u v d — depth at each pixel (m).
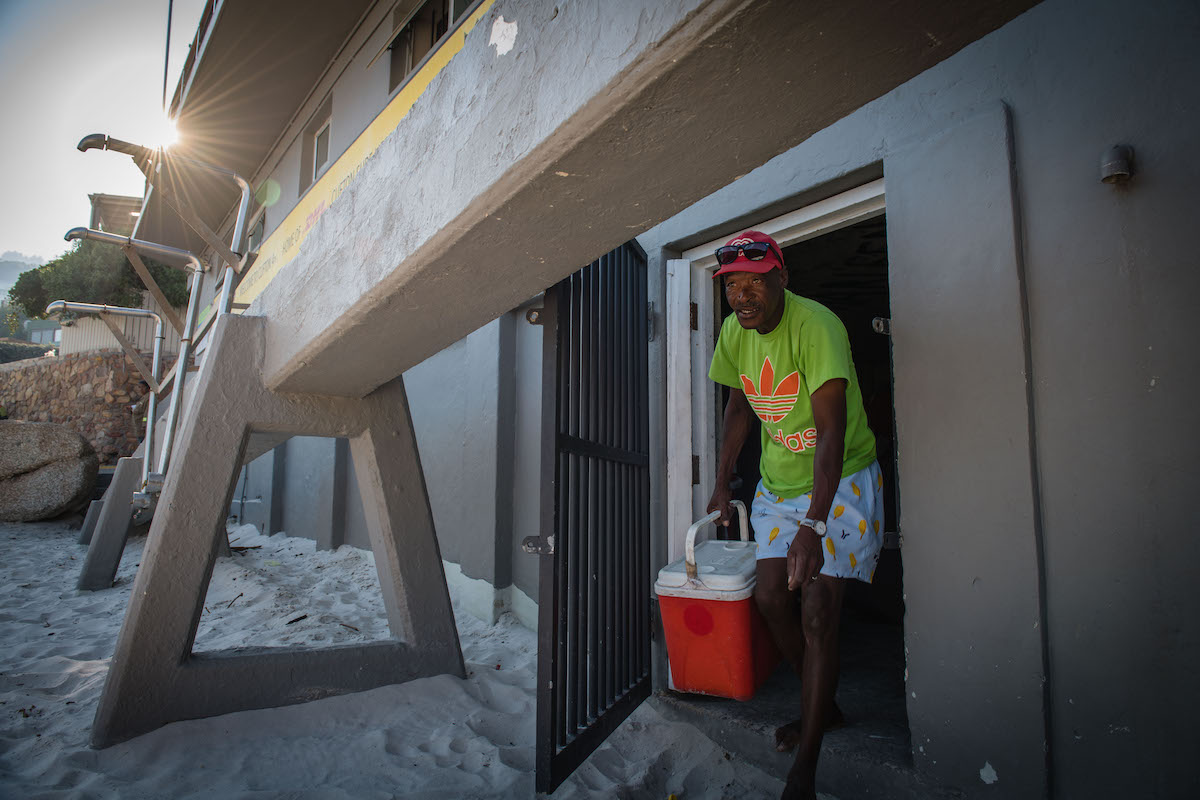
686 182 1.51
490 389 4.59
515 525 4.43
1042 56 1.96
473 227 1.64
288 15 6.42
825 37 1.11
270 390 2.92
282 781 2.20
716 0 1.05
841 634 3.73
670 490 3.04
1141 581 1.70
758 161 1.46
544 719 2.03
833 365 2.06
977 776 1.94
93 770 2.25
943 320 2.09
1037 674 1.83
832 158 2.46
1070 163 1.89
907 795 2.05
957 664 1.99
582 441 2.32
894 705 2.59
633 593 2.78
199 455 2.72
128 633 2.48
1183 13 1.73
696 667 2.58
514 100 1.49
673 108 1.25
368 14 6.44
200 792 2.11
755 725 2.39
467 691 3.00
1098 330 1.81
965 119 2.10
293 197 8.16
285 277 2.87
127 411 14.65
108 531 5.38
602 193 1.52
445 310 2.16
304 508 8.00
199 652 2.73
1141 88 1.78
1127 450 1.74
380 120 2.52
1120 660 1.72
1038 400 1.90
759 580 2.31
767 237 2.19
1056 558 1.84
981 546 1.96
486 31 1.64
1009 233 1.96
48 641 3.76
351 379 2.82
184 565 2.62
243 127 8.69
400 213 1.94
